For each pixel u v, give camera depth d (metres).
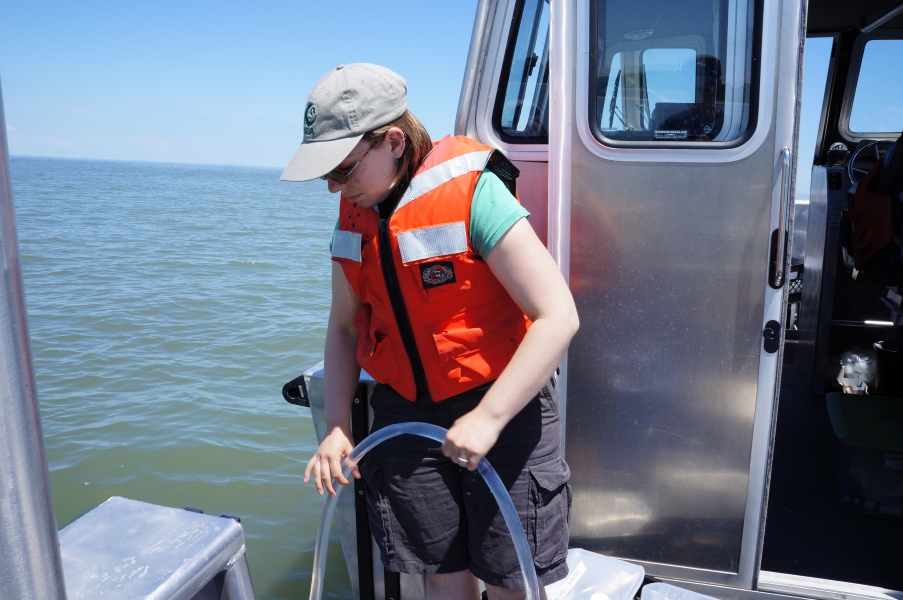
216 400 6.36
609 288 2.13
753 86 1.96
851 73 4.50
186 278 13.53
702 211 2.04
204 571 1.24
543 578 1.56
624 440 2.21
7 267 0.72
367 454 1.69
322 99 1.34
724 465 2.16
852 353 4.25
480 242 1.40
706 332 2.09
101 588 1.15
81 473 4.88
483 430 1.33
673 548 2.25
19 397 0.74
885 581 2.55
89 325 9.26
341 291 1.70
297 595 3.34
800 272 5.01
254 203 50.50
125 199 45.62
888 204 3.17
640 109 2.05
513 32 2.26
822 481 3.27
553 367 1.35
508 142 2.34
